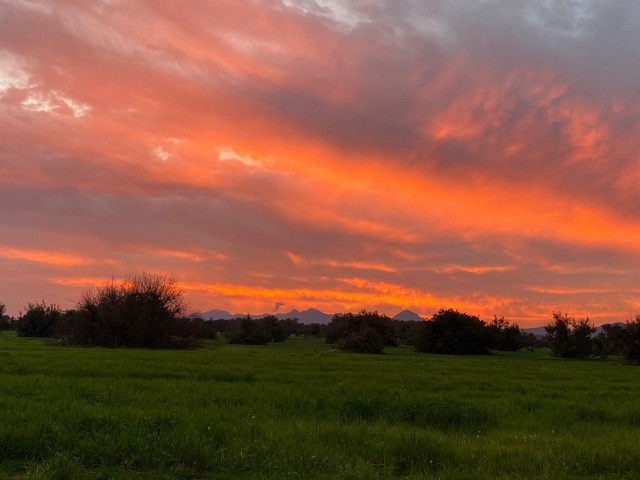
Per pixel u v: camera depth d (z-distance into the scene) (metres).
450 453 10.04
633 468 9.79
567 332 73.19
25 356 29.44
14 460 8.94
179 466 8.78
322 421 12.76
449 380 24.34
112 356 31.34
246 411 13.50
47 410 12.14
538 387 22.95
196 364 27.77
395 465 9.47
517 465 9.48
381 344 64.50
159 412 12.52
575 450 10.60
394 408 14.24
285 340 105.62
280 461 9.05
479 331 75.94
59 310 78.69
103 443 9.58
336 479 8.22
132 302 51.72
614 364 55.25
